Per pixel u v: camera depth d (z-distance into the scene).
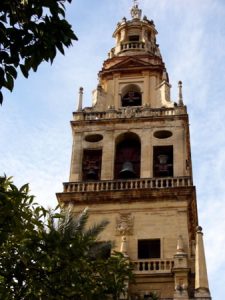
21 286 18.62
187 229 43.34
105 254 36.59
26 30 13.50
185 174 47.06
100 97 54.91
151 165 47.94
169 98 54.09
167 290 40.03
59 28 13.59
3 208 17.64
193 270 42.25
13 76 13.53
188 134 52.84
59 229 35.16
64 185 46.78
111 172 48.09
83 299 19.56
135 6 66.38
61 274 19.06
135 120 51.12
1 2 13.44
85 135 51.00
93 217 44.88
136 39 62.12
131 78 56.47
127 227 44.03
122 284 21.06
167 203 44.91
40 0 13.46
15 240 18.75
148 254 43.16
